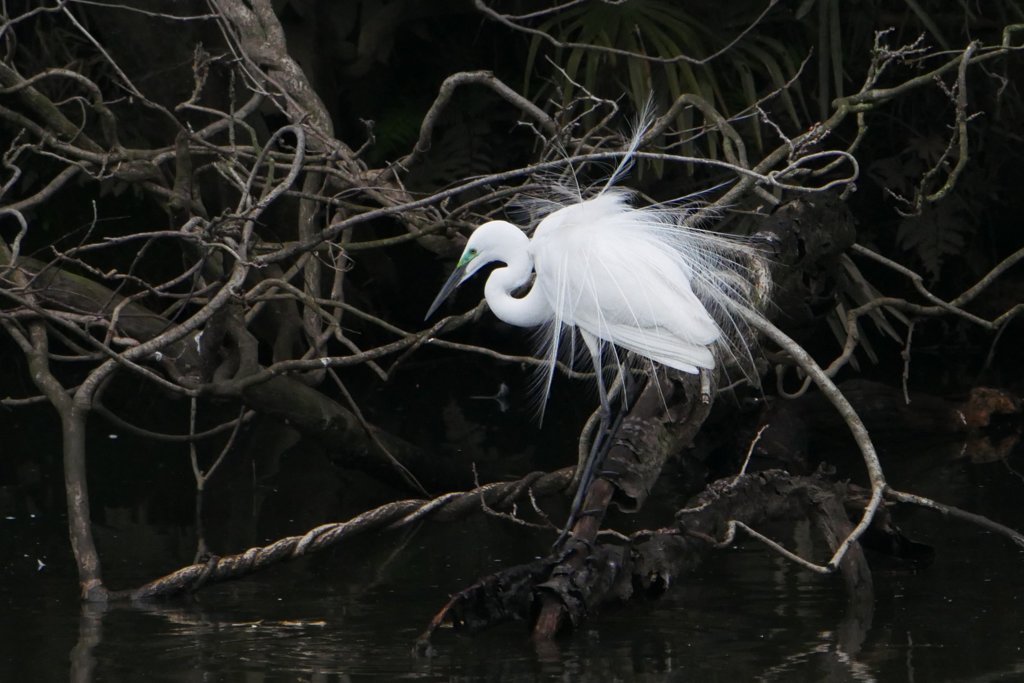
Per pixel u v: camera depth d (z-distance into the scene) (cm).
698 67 1412
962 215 1648
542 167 838
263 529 939
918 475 1065
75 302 1029
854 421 756
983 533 905
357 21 1667
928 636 694
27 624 730
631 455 789
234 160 980
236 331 987
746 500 816
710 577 823
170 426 1294
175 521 959
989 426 1249
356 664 662
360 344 1681
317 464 1158
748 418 1171
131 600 778
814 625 719
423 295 1703
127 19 1252
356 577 835
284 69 1145
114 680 635
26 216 1602
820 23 1394
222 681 632
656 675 635
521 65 1706
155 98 1291
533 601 727
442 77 1730
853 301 1539
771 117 1585
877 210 1738
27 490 1042
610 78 1489
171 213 938
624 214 841
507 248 865
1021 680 619
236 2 1169
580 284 805
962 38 1658
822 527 835
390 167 1012
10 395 1421
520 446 1200
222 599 785
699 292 848
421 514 880
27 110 1562
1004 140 1680
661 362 796
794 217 977
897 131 1731
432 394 1478
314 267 1089
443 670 648
